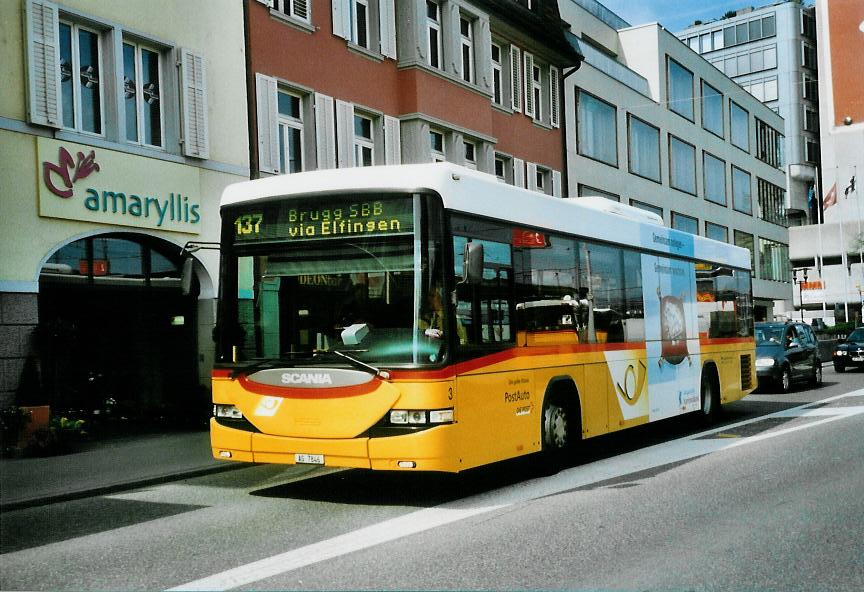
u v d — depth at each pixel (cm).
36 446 1166
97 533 745
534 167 2817
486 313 888
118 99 1453
